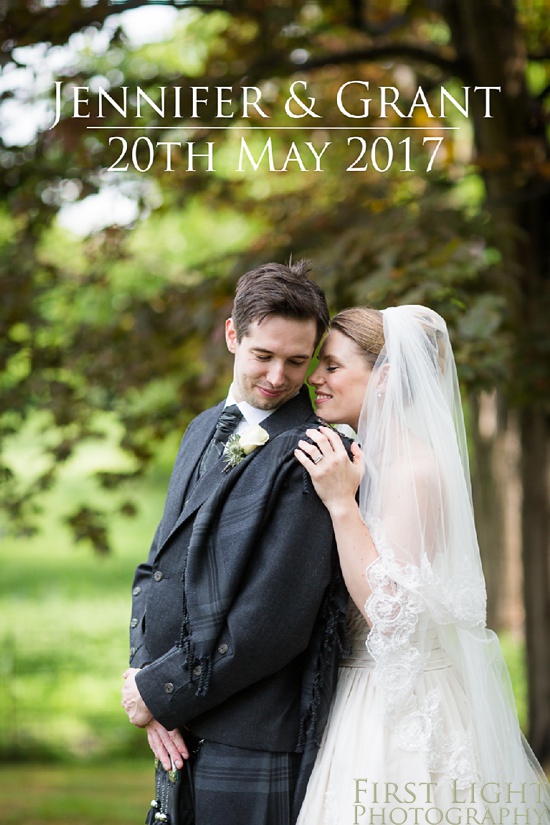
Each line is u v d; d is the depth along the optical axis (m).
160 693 3.06
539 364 6.71
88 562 24.55
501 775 3.30
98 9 6.32
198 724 3.12
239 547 3.02
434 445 3.33
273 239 7.34
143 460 8.24
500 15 7.61
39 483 8.12
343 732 3.20
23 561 24.69
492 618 12.50
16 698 12.48
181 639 3.05
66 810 7.14
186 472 3.32
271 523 3.06
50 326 7.78
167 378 8.45
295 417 3.24
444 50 8.80
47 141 6.40
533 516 8.40
